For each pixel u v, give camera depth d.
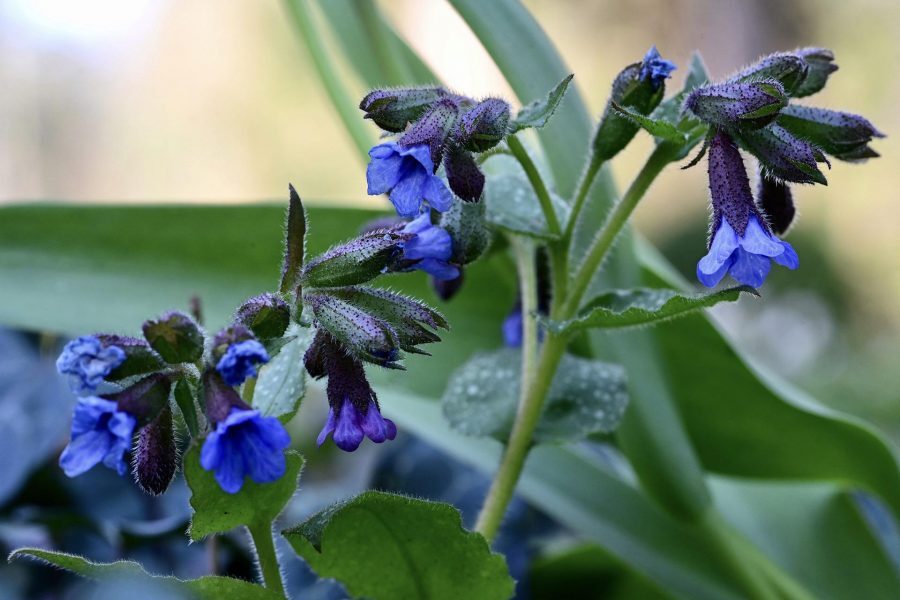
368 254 0.29
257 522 0.29
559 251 0.32
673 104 0.31
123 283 0.36
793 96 0.31
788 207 0.31
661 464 0.34
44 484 0.36
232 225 0.36
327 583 0.35
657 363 0.34
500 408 0.33
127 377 0.28
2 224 0.36
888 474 0.35
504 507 0.32
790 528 0.37
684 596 0.35
